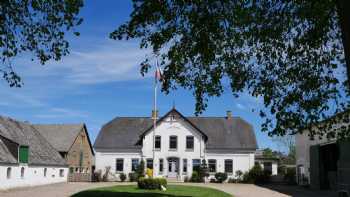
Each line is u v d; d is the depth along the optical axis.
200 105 18.00
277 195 34.09
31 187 41.72
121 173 60.19
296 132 16.67
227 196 30.95
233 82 17.27
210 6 14.68
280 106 16.59
